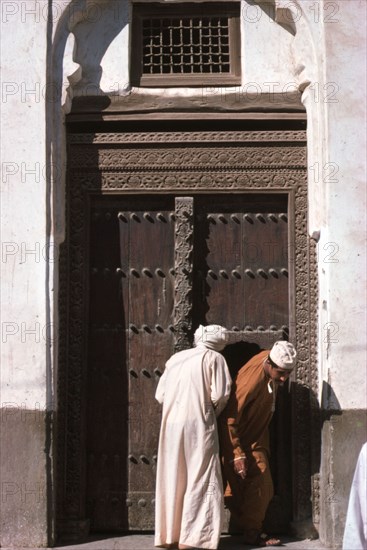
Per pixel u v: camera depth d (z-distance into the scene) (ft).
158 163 23.38
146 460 22.95
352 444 21.66
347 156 22.24
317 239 22.85
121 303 23.25
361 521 15.16
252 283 23.25
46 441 21.83
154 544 21.62
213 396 21.24
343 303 21.89
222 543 21.90
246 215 23.41
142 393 23.07
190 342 22.97
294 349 21.89
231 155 23.38
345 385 21.74
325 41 22.49
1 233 22.24
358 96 22.39
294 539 22.29
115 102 23.53
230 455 21.63
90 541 22.15
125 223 23.45
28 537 21.67
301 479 22.65
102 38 23.75
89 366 23.13
